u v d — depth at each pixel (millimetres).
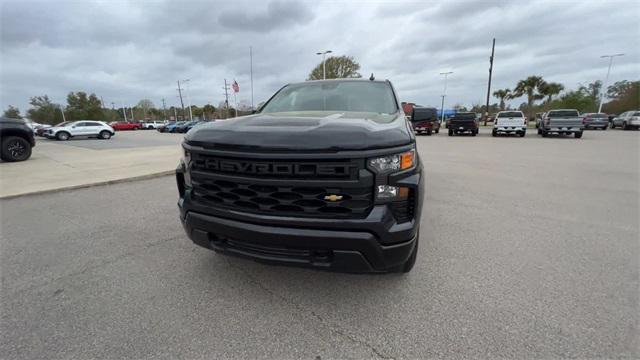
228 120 2420
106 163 8672
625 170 7406
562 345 1771
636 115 27719
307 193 1867
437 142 16203
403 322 1998
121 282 2500
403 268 2350
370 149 1789
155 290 2381
